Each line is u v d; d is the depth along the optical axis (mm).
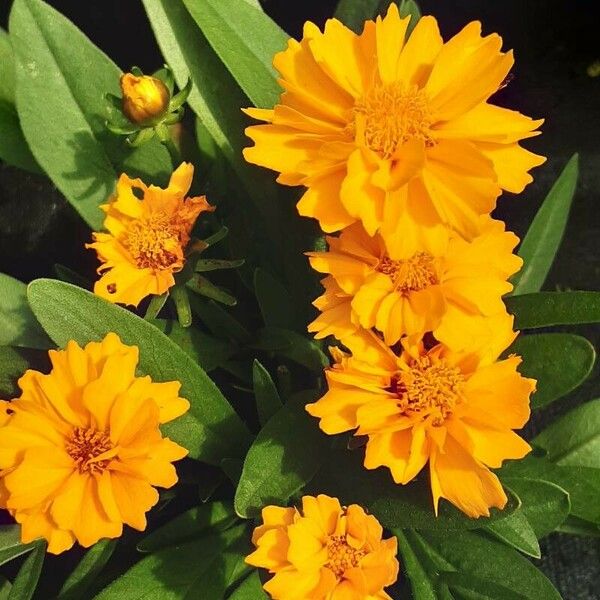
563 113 274
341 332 150
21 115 192
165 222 173
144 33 285
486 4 286
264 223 211
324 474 177
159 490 206
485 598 172
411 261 147
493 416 145
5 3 286
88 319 169
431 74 146
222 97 193
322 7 281
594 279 259
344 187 134
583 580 228
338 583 147
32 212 267
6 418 153
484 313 145
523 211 268
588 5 284
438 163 142
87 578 181
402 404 149
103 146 199
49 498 147
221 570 181
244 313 220
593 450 200
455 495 146
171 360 172
